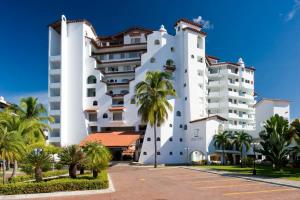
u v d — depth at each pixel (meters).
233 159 78.62
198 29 91.25
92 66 88.06
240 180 35.56
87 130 84.06
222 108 98.19
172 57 87.75
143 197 24.05
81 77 86.00
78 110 84.62
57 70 85.25
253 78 107.88
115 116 85.81
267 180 33.97
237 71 104.62
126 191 27.28
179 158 77.62
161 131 75.62
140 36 95.81
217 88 101.44
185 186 30.67
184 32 87.31
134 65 92.50
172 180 36.69
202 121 76.38
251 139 73.12
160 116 62.56
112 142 74.12
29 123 42.84
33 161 29.84
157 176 42.38
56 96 84.19
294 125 49.75
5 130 31.91
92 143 33.78
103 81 87.25
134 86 85.56
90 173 38.31
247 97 104.12
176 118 79.56
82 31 88.06
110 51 94.25
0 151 29.73
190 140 78.56
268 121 52.19
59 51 90.56
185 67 85.44
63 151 32.62
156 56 86.69
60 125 82.38
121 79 91.50
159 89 62.88
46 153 31.58
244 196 24.06
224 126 89.12
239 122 101.56
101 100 86.12
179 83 86.38
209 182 33.91
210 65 101.81
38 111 56.91
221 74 100.75
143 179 38.22
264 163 70.06
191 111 81.81
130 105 84.62
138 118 83.38
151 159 74.25
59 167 50.88
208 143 75.00
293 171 48.28
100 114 85.62
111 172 50.56
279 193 25.45
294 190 27.12
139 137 77.75
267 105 79.44
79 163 32.75
